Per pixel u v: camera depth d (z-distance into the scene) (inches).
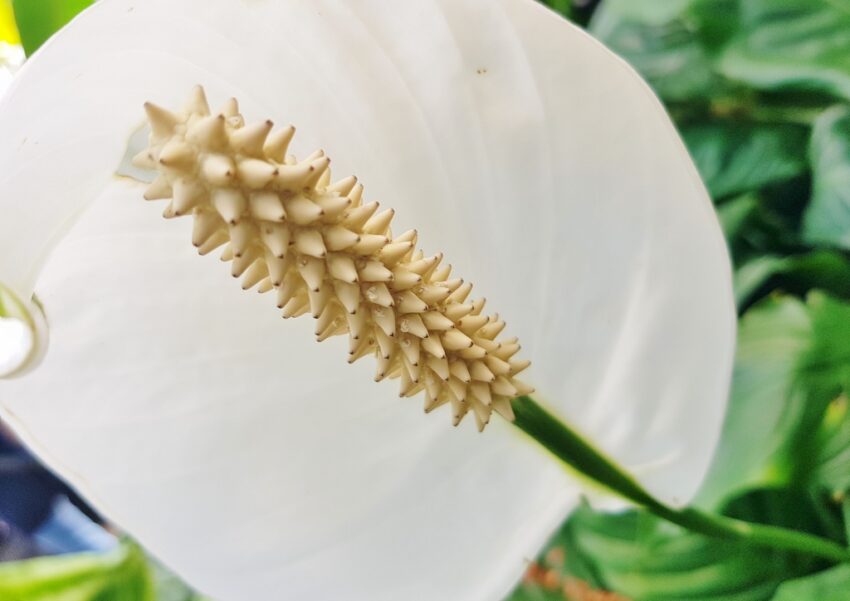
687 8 7.7
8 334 5.2
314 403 5.9
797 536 6.9
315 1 5.2
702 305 5.5
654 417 5.7
